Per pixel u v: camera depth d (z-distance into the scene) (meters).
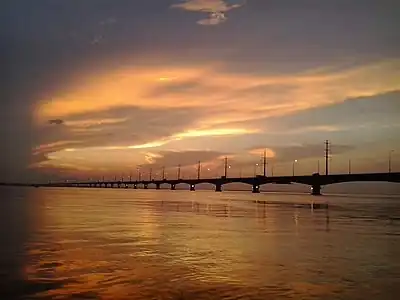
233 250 31.20
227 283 21.08
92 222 52.41
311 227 49.22
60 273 22.97
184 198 154.50
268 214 71.31
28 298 18.36
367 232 44.19
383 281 21.72
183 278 22.05
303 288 20.30
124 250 30.84
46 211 71.38
